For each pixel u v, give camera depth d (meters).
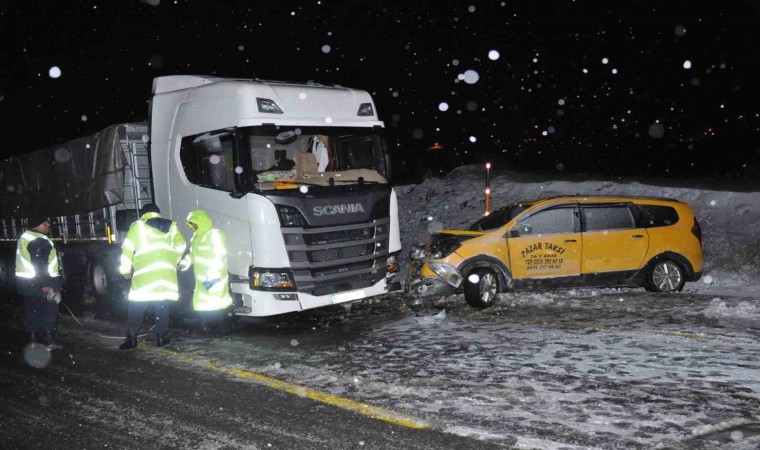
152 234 8.85
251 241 9.05
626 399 5.88
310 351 8.28
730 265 12.08
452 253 10.26
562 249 10.42
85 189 12.66
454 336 8.59
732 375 6.45
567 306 10.16
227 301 9.26
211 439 5.50
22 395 6.99
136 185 11.92
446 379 6.73
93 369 7.93
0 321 11.60
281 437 5.44
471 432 5.30
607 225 10.64
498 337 8.40
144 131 12.20
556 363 7.10
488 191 14.68
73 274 13.80
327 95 10.00
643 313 9.34
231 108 9.37
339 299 9.45
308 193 9.20
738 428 5.14
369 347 8.31
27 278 9.07
